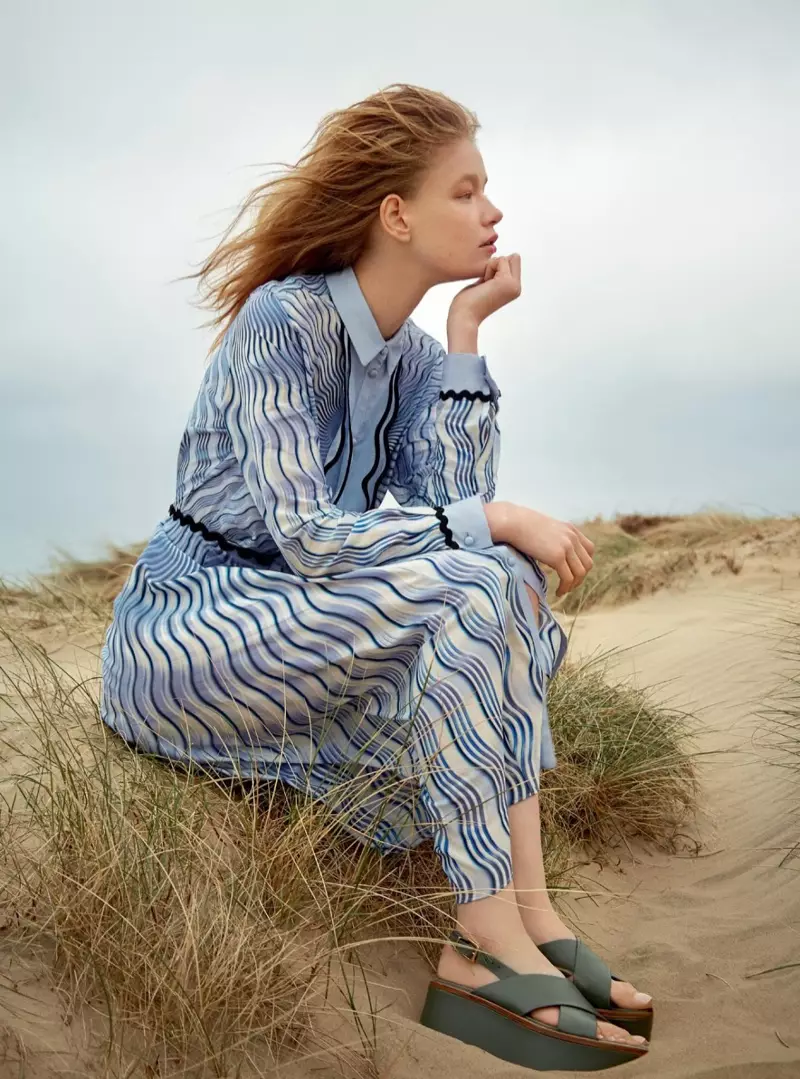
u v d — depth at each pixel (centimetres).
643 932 266
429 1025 207
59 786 238
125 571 620
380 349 254
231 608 229
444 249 248
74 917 196
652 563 719
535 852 219
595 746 333
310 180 248
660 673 474
